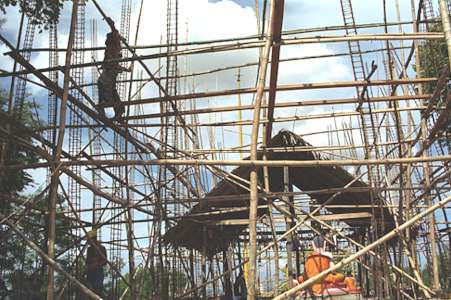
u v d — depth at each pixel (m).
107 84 10.75
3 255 14.46
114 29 10.88
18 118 10.62
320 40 8.98
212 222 14.35
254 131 8.41
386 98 10.97
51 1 10.23
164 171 13.52
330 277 11.80
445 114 10.12
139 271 17.50
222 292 21.94
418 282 12.59
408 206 13.87
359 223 16.48
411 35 8.92
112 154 12.30
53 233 8.09
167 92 10.49
